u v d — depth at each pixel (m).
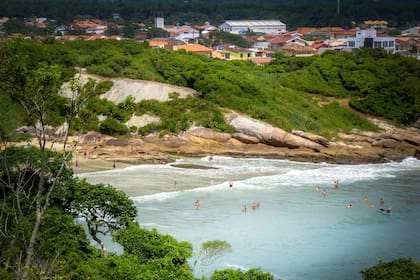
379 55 171.88
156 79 139.50
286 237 74.12
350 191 97.25
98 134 119.62
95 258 52.59
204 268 63.62
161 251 53.19
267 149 122.69
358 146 127.00
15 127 73.69
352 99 145.62
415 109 142.00
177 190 93.06
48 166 60.41
